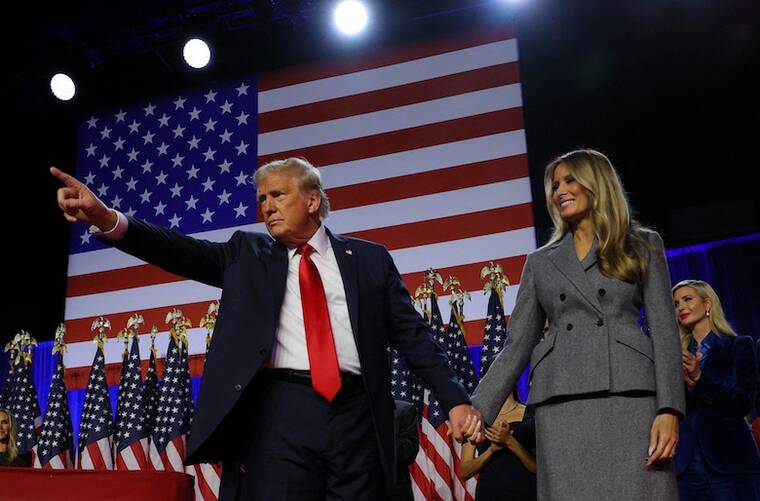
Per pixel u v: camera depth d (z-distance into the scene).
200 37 9.14
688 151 9.16
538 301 2.81
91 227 2.44
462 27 8.88
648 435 2.44
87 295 9.03
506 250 7.95
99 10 9.09
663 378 2.43
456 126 8.50
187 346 7.36
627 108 9.20
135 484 3.67
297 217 2.67
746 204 9.10
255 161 9.06
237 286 2.60
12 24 9.20
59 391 7.46
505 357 2.77
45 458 7.20
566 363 2.57
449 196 8.27
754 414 6.07
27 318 11.13
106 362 8.71
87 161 9.70
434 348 2.76
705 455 3.63
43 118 10.25
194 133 9.41
